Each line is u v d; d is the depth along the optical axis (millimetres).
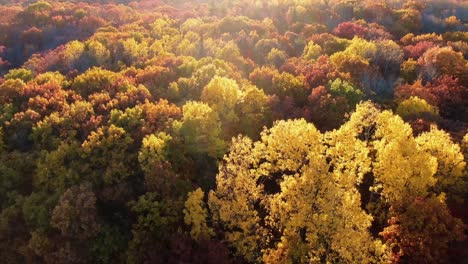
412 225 38250
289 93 64750
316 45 90438
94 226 41156
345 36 106812
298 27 116250
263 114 56156
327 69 74562
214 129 49125
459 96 70188
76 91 64625
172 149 47000
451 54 80562
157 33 103312
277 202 40500
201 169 48344
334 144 44906
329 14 126875
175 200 42312
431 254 37500
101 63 83188
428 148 45281
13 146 52281
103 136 48312
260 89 63219
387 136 44344
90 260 41625
